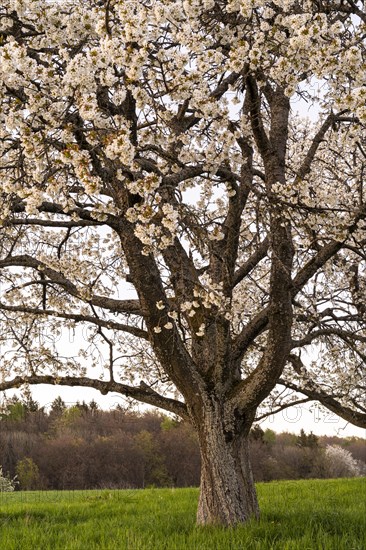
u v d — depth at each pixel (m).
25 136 5.46
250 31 6.79
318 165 12.34
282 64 6.05
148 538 7.24
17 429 55.81
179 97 6.04
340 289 12.41
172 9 5.92
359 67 6.10
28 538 7.73
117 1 5.59
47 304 9.95
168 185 6.23
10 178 6.03
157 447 56.88
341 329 10.08
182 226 6.75
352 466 52.25
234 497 7.82
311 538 6.86
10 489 26.06
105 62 5.30
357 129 7.42
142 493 14.91
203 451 8.02
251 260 8.77
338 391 12.50
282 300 7.73
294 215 7.66
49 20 5.86
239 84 7.66
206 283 7.94
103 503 12.51
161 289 7.68
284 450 56.25
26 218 6.91
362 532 7.42
